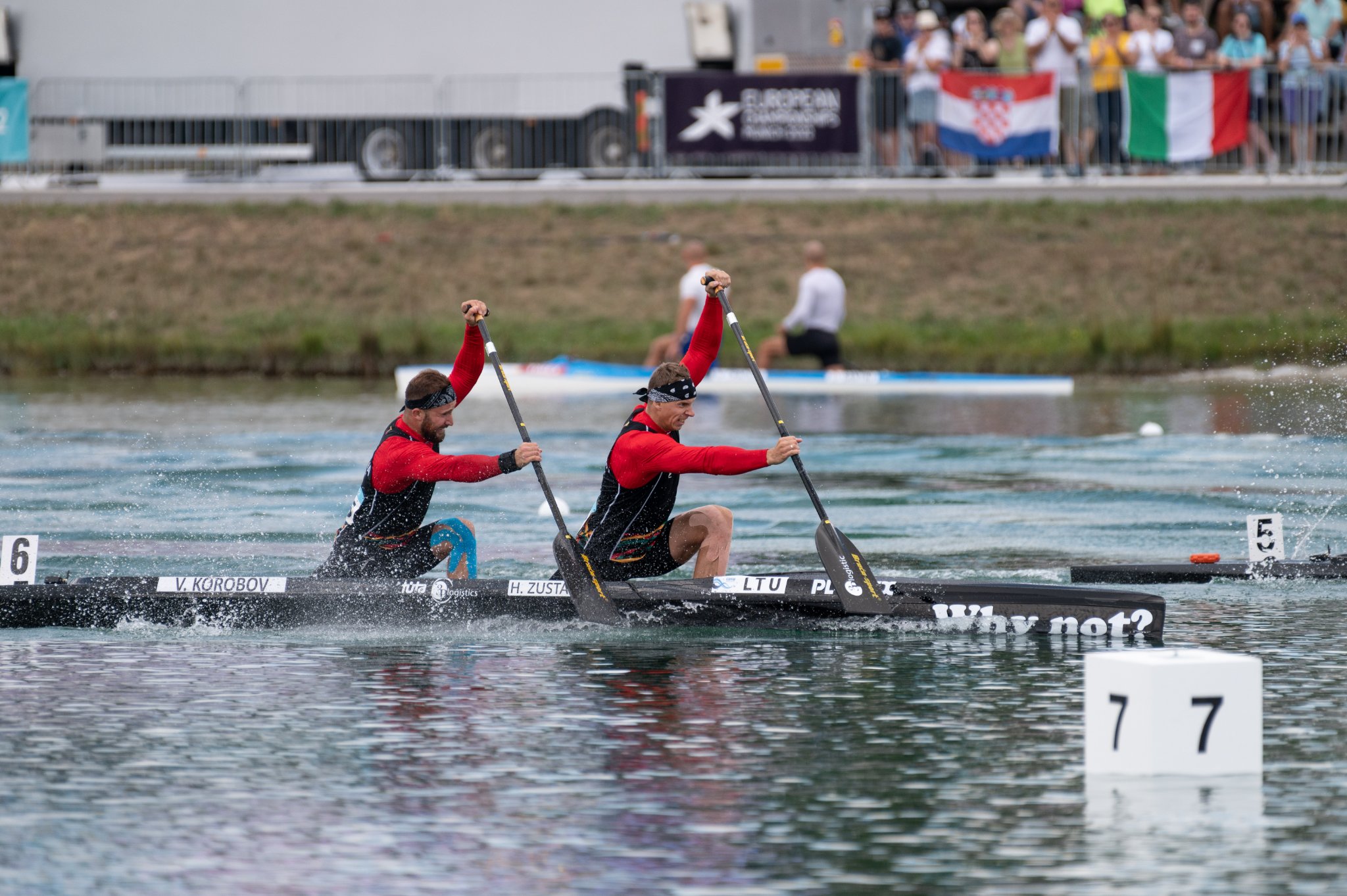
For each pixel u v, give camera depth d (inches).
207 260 3567.9
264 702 853.2
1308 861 612.7
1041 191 3567.9
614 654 968.9
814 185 3636.8
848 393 2765.7
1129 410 2445.9
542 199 3713.1
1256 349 3014.3
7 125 3553.2
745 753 756.6
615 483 1055.0
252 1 3523.6
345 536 1106.7
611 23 3469.5
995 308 3270.2
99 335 3218.5
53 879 601.9
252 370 3132.4
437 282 3464.6
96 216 3722.9
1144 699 713.6
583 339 3198.8
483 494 1676.9
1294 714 819.4
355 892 588.4
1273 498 1598.2
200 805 684.7
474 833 649.0
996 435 2153.1
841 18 3437.5
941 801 685.3
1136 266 3336.6
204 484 1686.8
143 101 3548.2
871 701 851.4
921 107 3324.3
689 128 3449.8
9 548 1069.1
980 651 975.0
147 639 1020.5
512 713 829.8
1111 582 1190.9
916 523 1476.4
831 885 592.1
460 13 3494.1
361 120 3597.4
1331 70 3351.4
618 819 664.4
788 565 1266.0
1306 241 3351.4
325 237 3627.0
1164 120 3307.1
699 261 2659.9
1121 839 637.3
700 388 2800.2
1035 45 3314.5
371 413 2391.7
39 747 768.3
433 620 1047.6
